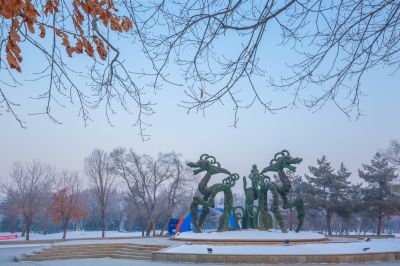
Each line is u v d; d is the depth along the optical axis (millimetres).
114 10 5012
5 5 4160
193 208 28688
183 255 21578
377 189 54438
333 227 74562
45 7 4852
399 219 88688
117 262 22234
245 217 29703
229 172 29250
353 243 25234
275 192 27969
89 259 24625
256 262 21000
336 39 5738
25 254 25359
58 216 57719
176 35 5820
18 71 4520
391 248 24297
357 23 5629
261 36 5660
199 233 27859
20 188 50781
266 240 25031
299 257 21156
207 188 28531
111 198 73125
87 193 77938
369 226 70938
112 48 5492
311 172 58281
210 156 29297
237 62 5875
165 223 54812
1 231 77750
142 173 52531
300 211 29250
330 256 21297
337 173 58156
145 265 20328
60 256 24984
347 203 53562
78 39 4910
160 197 59969
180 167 53469
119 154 52469
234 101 6066
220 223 28688
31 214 48844
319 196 55719
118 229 80938
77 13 4848
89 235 57969
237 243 24547
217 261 21109
